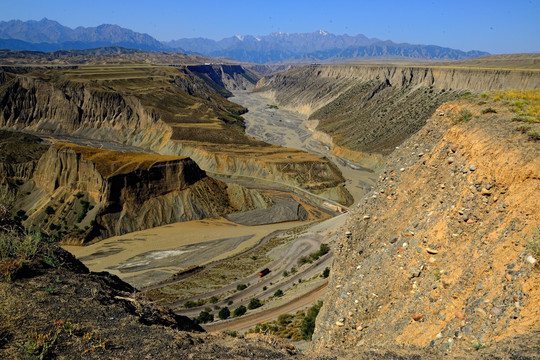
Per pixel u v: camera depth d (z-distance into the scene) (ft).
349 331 51.06
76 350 32.81
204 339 41.34
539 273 35.29
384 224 61.26
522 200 41.52
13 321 34.45
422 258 48.21
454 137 57.47
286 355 37.68
